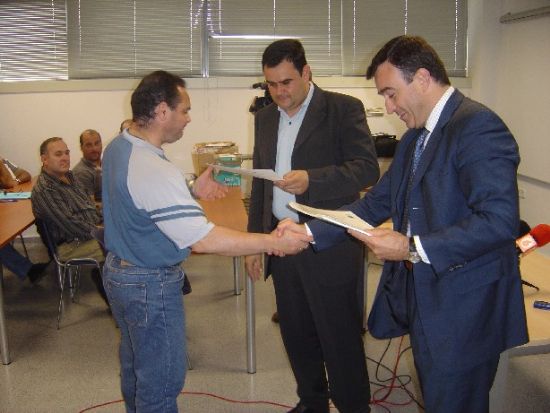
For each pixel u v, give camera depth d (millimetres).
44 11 5156
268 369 2963
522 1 4688
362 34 5348
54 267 4742
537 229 1764
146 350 1824
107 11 5184
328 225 1810
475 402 1440
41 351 3221
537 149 4508
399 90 1420
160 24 5230
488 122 1302
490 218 1252
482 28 5102
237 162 3799
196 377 2893
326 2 5270
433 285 1398
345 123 2070
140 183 1674
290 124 2166
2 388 2814
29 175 4805
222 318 3656
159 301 1797
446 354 1377
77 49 5227
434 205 1358
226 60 5332
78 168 4512
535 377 2785
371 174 2025
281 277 2209
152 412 1866
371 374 2863
